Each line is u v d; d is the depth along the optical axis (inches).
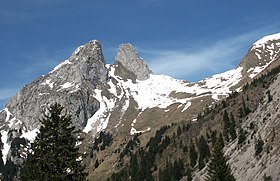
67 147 1390.3
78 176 1397.6
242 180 4793.3
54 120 1438.2
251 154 5319.9
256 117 6796.3
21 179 1375.5
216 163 3186.5
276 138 4997.5
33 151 1400.1
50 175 1338.6
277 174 4033.0
